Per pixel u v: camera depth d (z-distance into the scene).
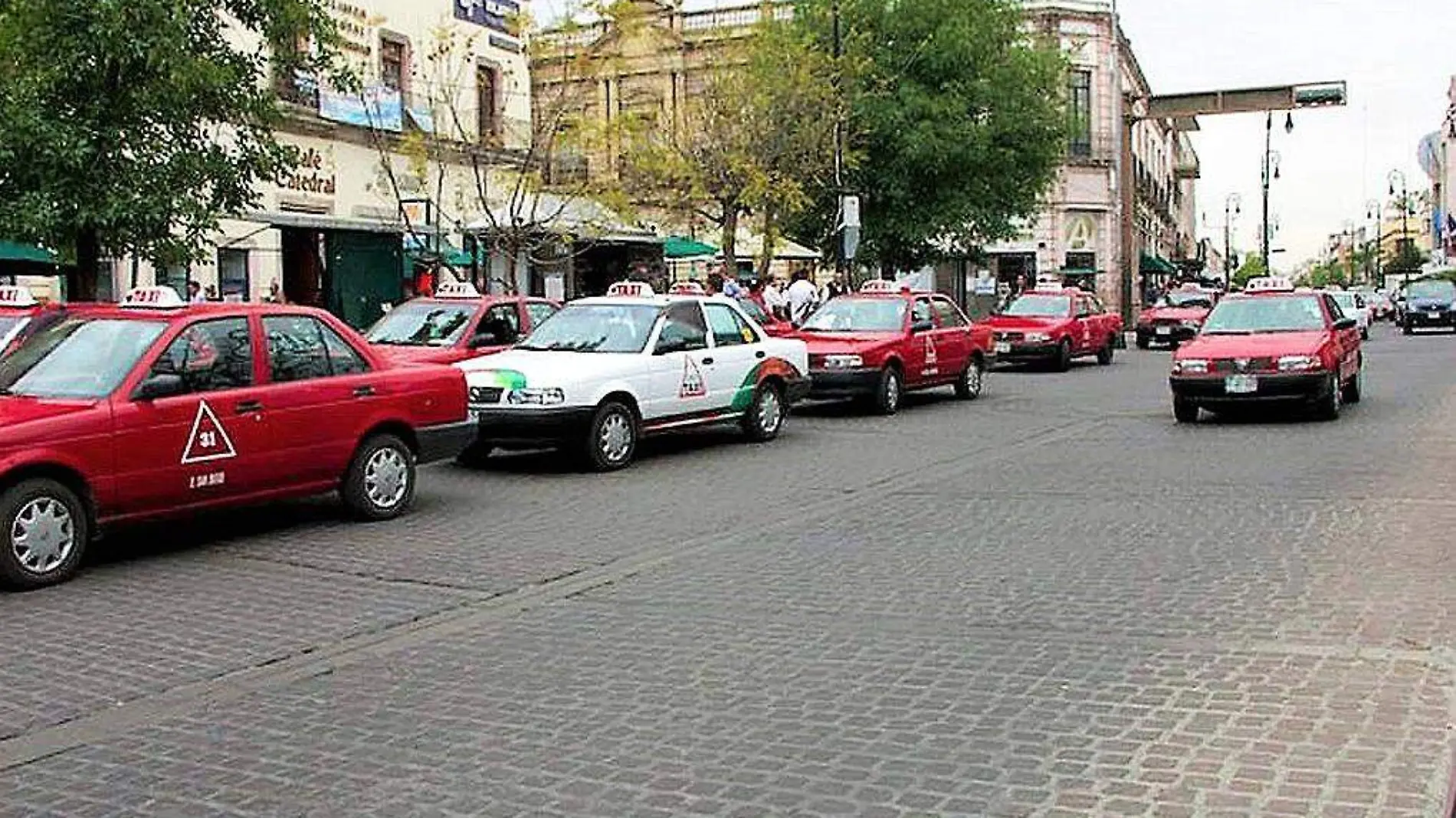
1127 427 17.75
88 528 9.41
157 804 5.27
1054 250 53.22
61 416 9.26
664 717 6.11
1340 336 18.52
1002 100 34.81
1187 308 38.44
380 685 6.76
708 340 16.03
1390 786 5.07
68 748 5.95
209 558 9.95
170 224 15.44
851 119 32.62
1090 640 7.22
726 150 28.91
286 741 5.95
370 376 11.40
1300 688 6.29
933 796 5.10
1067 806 4.98
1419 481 12.29
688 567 9.40
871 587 8.61
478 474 14.20
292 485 10.77
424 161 26.20
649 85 40.12
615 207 27.59
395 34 29.83
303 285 26.78
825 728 5.90
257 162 16.09
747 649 7.21
